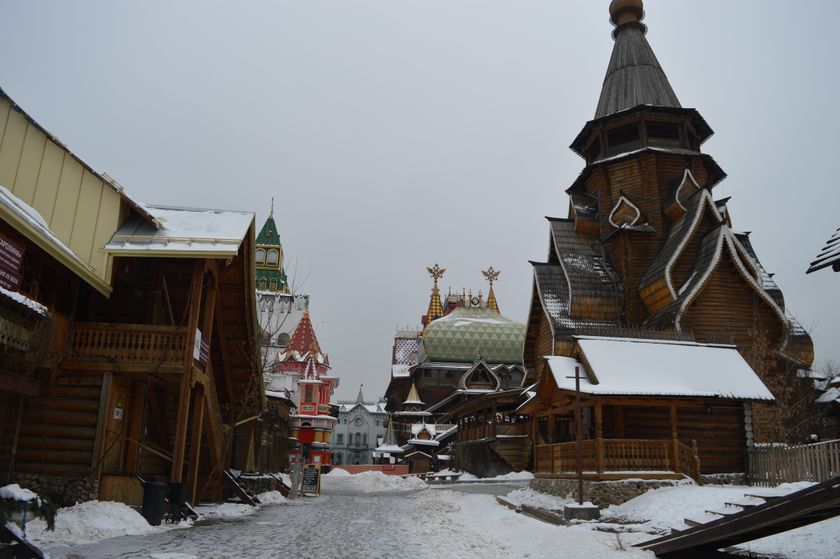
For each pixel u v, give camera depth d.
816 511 9.81
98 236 17.30
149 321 19.41
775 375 33.50
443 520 18.98
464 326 95.19
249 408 25.94
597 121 45.41
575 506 18.70
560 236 44.78
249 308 22.14
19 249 13.17
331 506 24.12
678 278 37.19
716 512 16.09
